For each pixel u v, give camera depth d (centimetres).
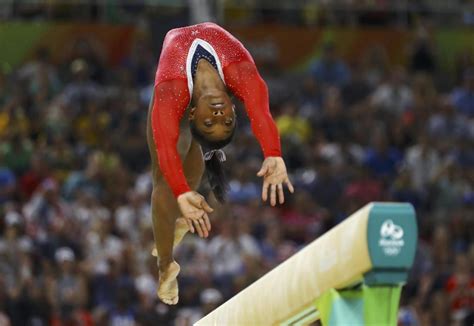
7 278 2536
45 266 2570
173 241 1270
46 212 2786
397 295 846
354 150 3403
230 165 3120
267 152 1135
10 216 2706
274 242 2822
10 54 3669
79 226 2761
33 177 2986
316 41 3891
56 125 3253
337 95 3541
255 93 1174
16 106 3288
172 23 3791
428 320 2636
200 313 2530
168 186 1227
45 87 3416
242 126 3350
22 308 2475
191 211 1097
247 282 2573
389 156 3334
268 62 3825
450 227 3072
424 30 3959
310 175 3200
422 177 3275
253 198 2969
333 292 896
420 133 3509
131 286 2581
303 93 3631
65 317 2494
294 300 942
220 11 3884
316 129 3441
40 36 3681
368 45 3925
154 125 1148
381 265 814
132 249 2669
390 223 813
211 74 1177
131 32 3738
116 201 2952
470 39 4000
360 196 3066
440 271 2842
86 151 3200
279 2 3947
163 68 1181
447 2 4075
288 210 3066
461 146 3450
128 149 3212
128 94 3419
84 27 3709
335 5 3978
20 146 3111
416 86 3691
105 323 2488
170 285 1303
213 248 2731
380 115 3544
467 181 3309
